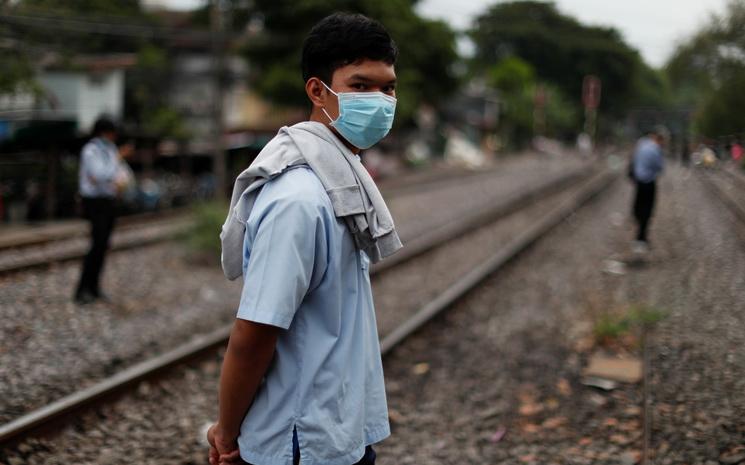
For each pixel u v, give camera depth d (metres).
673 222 13.43
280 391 1.80
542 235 13.94
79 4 16.20
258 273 1.69
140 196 17.19
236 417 1.80
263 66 25.92
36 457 4.05
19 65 13.62
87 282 7.59
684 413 4.48
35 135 14.53
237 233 1.86
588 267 10.30
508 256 11.11
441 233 14.31
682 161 13.66
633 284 8.85
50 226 13.73
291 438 1.79
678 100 12.40
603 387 5.23
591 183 27.06
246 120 29.80
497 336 6.92
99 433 4.43
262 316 1.66
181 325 6.99
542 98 63.00
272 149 1.84
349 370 1.86
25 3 13.26
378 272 10.06
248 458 1.83
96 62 19.84
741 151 9.66
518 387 5.48
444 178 32.03
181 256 10.84
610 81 69.06
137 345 6.24
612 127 67.94
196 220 11.25
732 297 7.01
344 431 1.83
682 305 7.16
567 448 4.31
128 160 21.34
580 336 6.69
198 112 28.06
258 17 24.95
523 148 63.75
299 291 1.69
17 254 10.19
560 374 5.68
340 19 1.91
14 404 4.71
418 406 5.14
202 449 4.26
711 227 11.72
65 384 5.19
